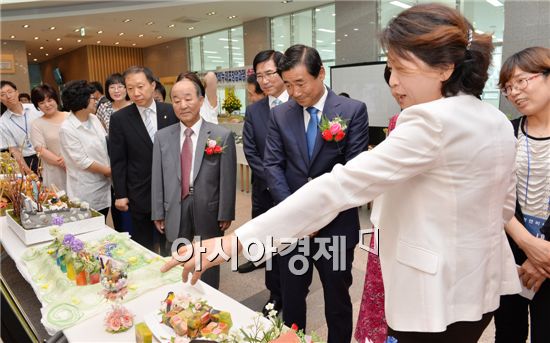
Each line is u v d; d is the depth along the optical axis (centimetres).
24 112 439
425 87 79
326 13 973
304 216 79
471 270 79
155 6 903
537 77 146
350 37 862
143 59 1631
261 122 266
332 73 807
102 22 1056
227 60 1270
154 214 240
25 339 94
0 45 1253
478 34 79
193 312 127
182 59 1423
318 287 297
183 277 86
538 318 143
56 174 339
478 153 75
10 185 260
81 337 128
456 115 74
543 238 147
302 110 190
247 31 1134
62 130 289
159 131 239
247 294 289
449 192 75
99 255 176
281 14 1059
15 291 292
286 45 1079
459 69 77
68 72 1711
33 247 210
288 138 188
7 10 919
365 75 750
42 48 1520
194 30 1241
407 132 74
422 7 78
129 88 262
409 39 75
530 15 575
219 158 233
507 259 94
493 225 83
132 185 268
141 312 142
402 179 75
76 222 225
